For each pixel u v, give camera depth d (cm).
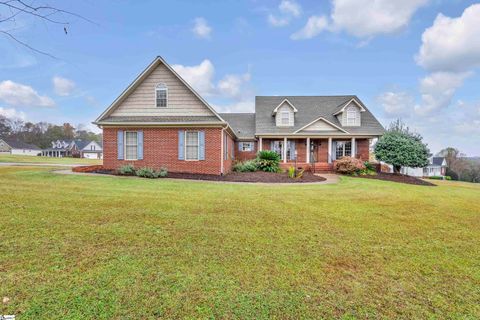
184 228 492
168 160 1405
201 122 1345
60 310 247
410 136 1822
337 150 2102
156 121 1376
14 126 7750
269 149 2138
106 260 352
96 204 649
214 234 466
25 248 382
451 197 984
